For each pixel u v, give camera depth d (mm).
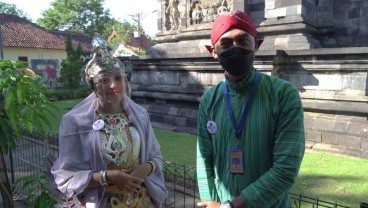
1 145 2699
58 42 31422
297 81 7531
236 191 1880
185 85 9414
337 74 6918
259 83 1846
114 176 2146
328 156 6230
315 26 8938
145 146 2453
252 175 1826
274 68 7352
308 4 8594
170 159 6117
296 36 8242
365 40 8477
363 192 4332
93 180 2162
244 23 1770
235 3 9320
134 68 10883
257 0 9078
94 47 2285
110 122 2303
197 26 10312
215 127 1956
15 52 27203
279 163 1693
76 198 2252
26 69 2816
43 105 2973
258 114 1797
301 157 1711
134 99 11039
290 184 1688
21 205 4145
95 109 2312
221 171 1968
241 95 1875
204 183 2064
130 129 2367
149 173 2404
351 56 6586
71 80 21719
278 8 8633
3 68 2641
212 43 1899
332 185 4613
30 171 5246
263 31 8789
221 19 1835
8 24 28938
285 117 1729
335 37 8922
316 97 7129
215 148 1983
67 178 2188
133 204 2348
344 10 8758
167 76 9914
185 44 10555
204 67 8734
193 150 6816
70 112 2309
